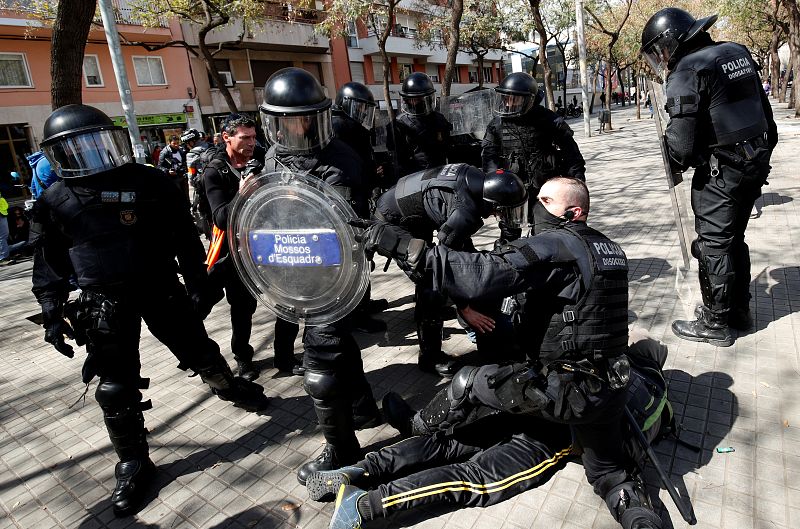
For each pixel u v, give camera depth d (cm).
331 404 234
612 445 202
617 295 186
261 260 223
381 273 575
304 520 226
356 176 241
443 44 2592
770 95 3006
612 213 692
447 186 268
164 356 410
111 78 1836
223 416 315
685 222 429
